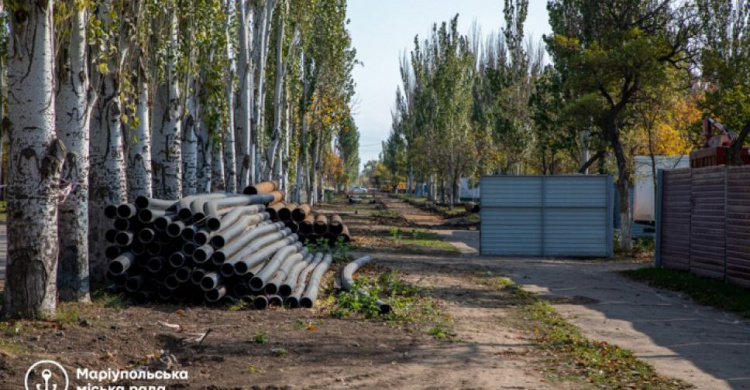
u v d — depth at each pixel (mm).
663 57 27391
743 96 25328
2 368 7441
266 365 8375
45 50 9938
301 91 50188
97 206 13789
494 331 11250
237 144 28844
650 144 29188
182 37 19297
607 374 8406
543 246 27281
